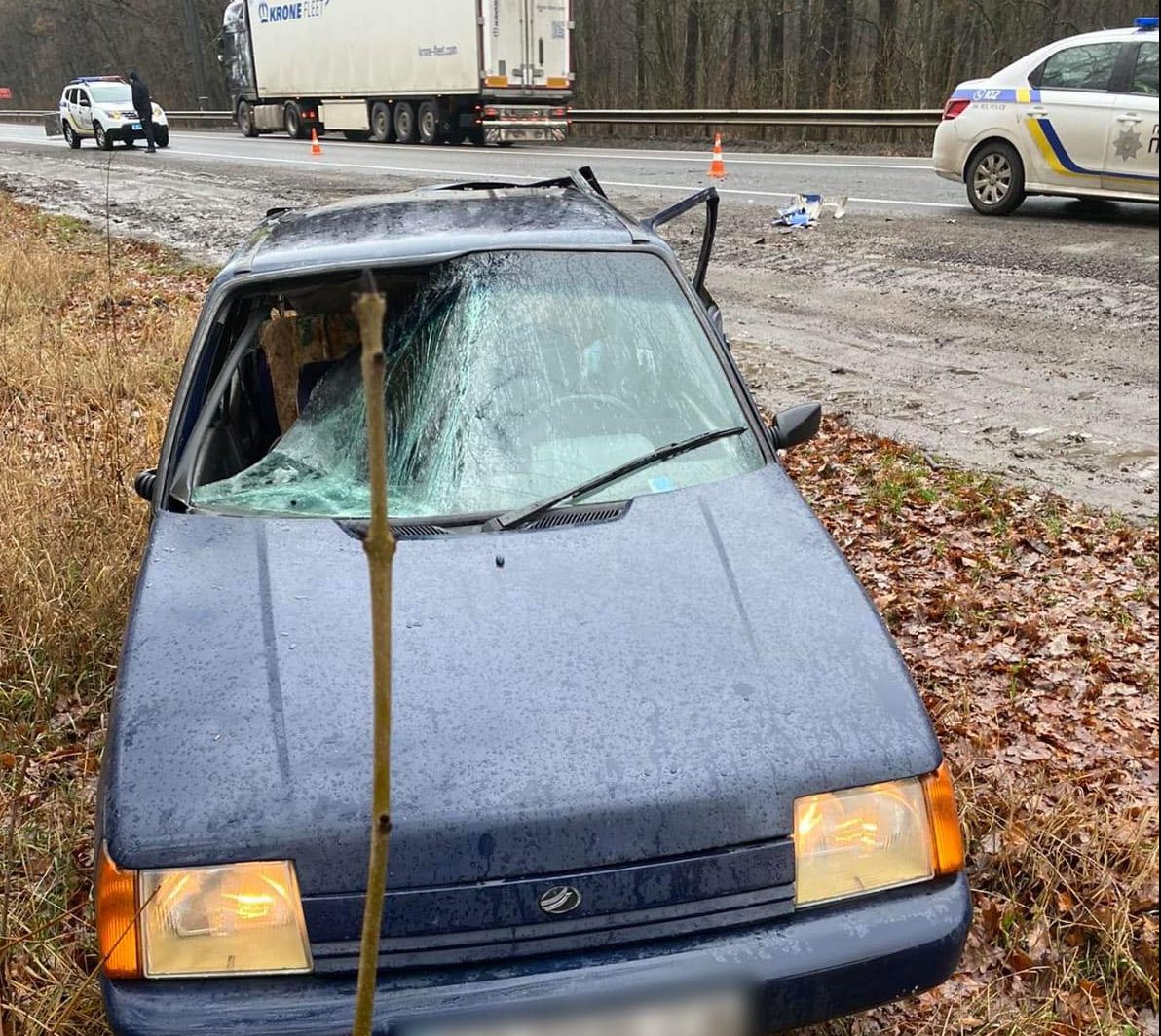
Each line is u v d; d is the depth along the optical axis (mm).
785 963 1790
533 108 23500
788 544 2445
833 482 5676
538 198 3547
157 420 5863
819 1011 1817
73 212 16031
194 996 1757
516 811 1813
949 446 5941
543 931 1792
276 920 1782
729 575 2328
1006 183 10977
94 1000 2439
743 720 1973
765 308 8859
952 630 4258
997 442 5938
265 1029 1704
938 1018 2447
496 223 3207
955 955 1886
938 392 6734
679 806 1838
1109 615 4281
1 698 3707
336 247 3074
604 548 2408
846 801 1905
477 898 1781
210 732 1971
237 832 1808
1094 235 9961
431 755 1900
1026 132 10656
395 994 1735
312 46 27734
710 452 2764
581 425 2768
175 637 2207
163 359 7617
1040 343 7414
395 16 24531
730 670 2074
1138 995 2539
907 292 8875
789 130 21875
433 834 1793
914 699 2061
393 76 25156
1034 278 8758
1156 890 2816
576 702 1997
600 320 2928
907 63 24719
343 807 1827
